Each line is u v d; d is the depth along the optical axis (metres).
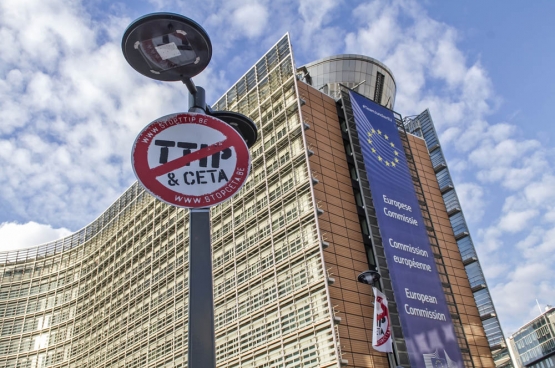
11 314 83.31
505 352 58.59
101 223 83.31
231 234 51.00
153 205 68.81
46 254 90.06
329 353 35.31
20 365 76.75
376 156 51.25
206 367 6.29
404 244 46.47
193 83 8.65
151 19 7.61
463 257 59.84
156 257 63.34
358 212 46.31
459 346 45.12
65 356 74.12
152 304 60.06
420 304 43.28
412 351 39.34
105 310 70.75
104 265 76.62
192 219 7.48
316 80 77.06
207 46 7.99
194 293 6.80
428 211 54.09
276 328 40.62
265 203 48.22
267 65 55.94
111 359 63.59
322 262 38.94
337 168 47.75
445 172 68.50
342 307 37.75
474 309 53.31
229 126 8.53
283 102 51.22
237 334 44.38
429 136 74.62
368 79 78.62
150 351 56.44
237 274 47.72
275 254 44.19
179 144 8.10
